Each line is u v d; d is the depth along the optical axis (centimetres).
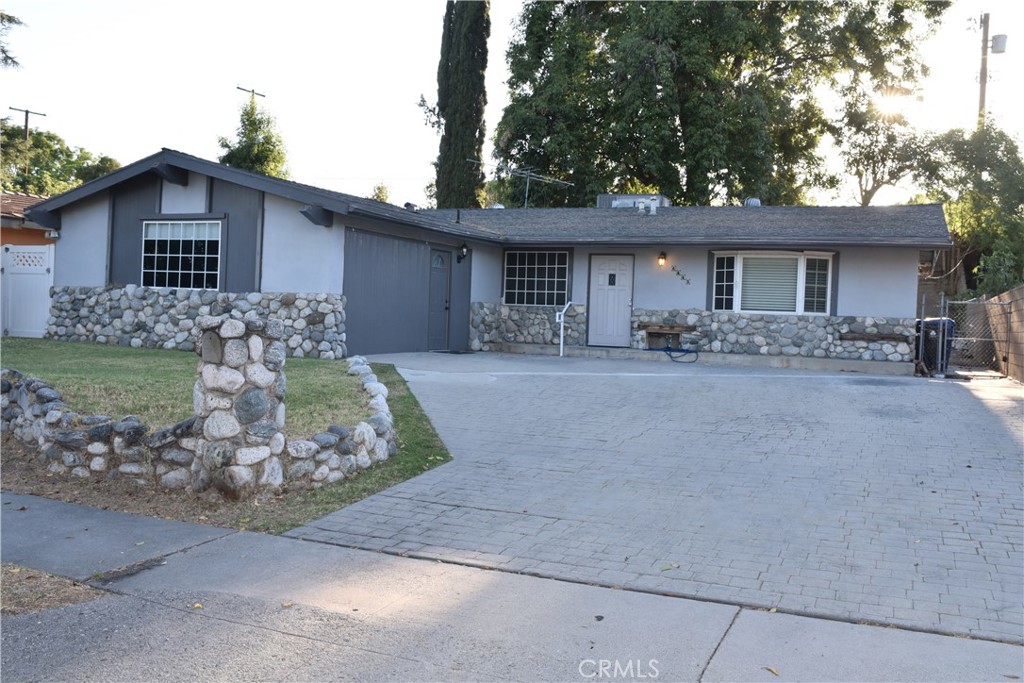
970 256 3089
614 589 478
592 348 1756
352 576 501
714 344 1653
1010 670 373
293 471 683
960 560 520
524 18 3081
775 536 568
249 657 391
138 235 1563
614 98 2884
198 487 659
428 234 1611
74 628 426
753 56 3136
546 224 1928
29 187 4825
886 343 1534
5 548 553
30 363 1130
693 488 686
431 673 374
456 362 1458
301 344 1388
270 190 1388
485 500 660
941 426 920
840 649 396
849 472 731
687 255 1709
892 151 3234
